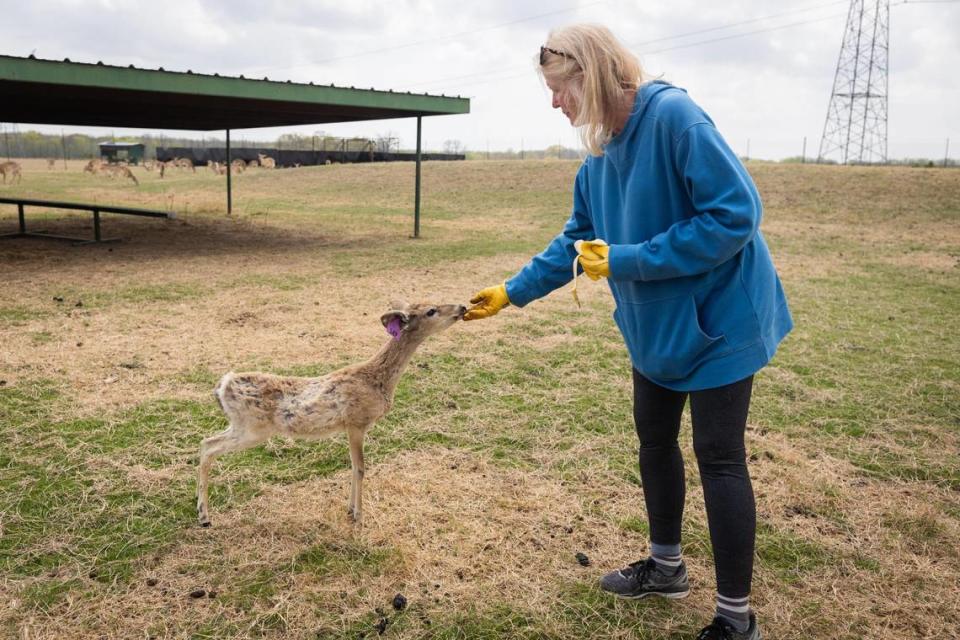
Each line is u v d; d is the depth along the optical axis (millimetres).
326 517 3752
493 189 27359
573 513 3875
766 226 18500
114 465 4250
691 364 2604
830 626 2982
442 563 3373
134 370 6000
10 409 5039
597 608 3066
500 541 3572
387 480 4184
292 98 12617
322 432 3541
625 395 5754
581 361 6645
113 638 2811
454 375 6117
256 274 10836
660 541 3090
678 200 2514
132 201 25250
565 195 25250
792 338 7680
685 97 2449
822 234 17156
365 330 7570
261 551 3434
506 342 7223
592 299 9617
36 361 6129
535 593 3162
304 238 15766
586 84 2465
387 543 3531
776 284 2736
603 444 4785
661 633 2916
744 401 2605
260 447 4590
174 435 4711
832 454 4723
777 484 4246
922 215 19578
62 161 63750
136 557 3357
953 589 3246
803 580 3295
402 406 5355
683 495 3053
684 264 2406
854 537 3688
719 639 2684
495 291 3264
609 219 2758
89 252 12719
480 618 2988
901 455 4707
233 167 39938
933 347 7383
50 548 3393
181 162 45062
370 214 21875
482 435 4883
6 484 3975
